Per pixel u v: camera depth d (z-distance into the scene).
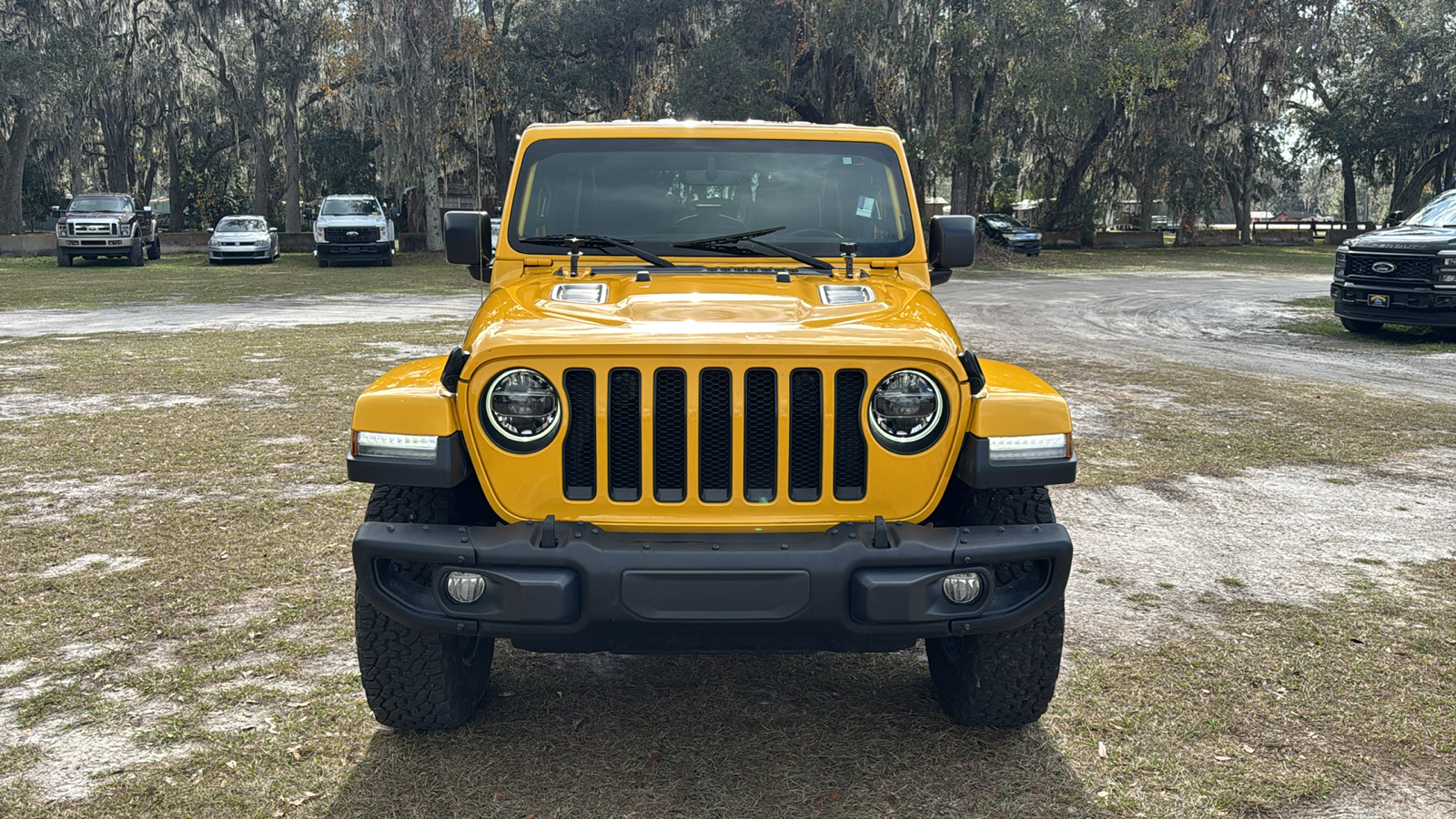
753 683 4.20
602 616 3.13
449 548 3.14
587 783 3.42
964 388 3.30
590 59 39.34
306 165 57.16
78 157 46.03
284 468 7.36
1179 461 7.96
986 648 3.58
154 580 5.17
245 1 43.62
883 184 4.53
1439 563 5.66
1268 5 42.06
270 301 20.88
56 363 12.03
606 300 3.83
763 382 3.26
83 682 4.08
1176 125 44.75
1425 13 47.91
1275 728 3.79
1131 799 3.33
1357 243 16.00
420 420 3.26
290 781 3.40
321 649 4.39
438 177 41.09
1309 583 5.34
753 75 33.66
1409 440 8.79
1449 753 3.62
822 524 3.27
